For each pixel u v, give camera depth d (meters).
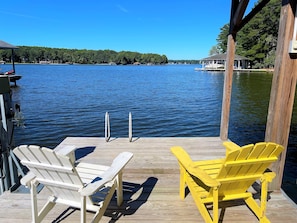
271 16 32.25
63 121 8.86
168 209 2.05
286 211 2.01
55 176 1.60
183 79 27.44
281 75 2.13
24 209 2.04
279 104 2.18
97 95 15.10
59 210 2.03
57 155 1.42
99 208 1.69
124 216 1.95
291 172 4.45
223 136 3.90
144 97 14.57
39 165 1.56
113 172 1.71
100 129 8.00
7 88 2.37
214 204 1.64
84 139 3.99
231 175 1.67
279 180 2.30
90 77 29.38
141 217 1.94
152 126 8.45
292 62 2.09
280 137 2.20
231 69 3.71
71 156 2.21
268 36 34.03
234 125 8.20
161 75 34.22
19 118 2.56
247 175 1.72
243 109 10.66
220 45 48.59
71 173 1.49
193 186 1.92
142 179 2.64
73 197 1.71
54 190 1.74
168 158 3.10
